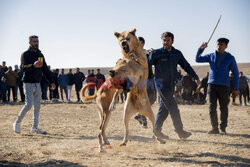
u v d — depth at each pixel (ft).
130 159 12.84
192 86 48.62
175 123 16.84
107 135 19.31
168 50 16.92
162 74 16.81
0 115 30.22
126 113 13.66
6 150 14.35
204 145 15.90
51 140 17.17
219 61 19.40
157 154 13.83
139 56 14.17
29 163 12.11
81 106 41.04
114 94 13.89
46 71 20.42
